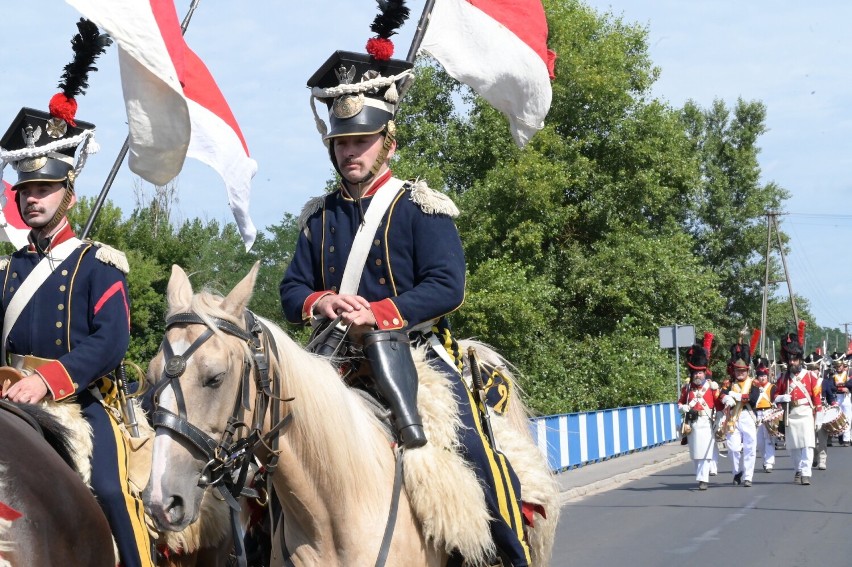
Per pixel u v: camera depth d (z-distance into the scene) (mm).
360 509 4684
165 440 3979
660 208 38281
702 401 18219
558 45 35219
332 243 5203
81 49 5250
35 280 5090
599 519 14156
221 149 7043
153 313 26266
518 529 5043
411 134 34188
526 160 33125
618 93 35625
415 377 4914
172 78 4613
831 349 124625
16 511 3555
